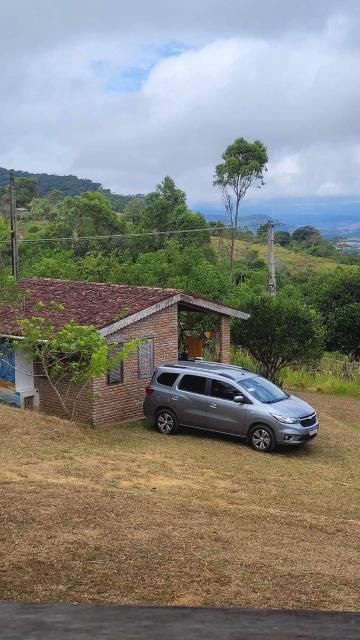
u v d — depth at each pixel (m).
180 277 28.75
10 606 1.30
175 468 12.73
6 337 17.08
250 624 1.21
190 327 23.92
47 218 69.62
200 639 1.13
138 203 71.81
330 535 9.05
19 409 15.72
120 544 7.19
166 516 8.81
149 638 1.13
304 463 14.38
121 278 29.59
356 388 26.64
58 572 6.21
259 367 25.84
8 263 37.94
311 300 33.34
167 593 6.01
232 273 46.44
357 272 32.47
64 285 20.66
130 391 17.53
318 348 24.16
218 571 6.71
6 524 7.50
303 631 1.18
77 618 1.24
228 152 52.09
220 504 10.22
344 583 6.79
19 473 10.54
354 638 1.15
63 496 9.03
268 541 8.22
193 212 50.41
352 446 16.38
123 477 11.31
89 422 16.55
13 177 25.20
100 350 14.95
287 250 83.94
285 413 15.10
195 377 16.09
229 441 15.92
